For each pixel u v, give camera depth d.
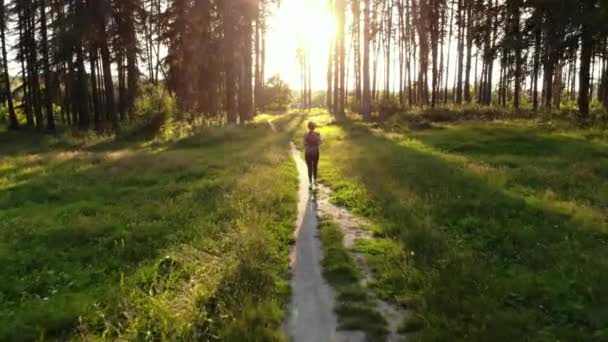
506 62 23.22
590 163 12.48
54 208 10.46
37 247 7.56
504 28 24.03
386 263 6.27
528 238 7.03
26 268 6.69
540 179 11.14
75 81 35.41
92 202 10.70
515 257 6.53
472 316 4.65
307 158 12.04
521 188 10.51
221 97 47.28
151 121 27.39
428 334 4.32
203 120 32.75
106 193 11.73
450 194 9.86
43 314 5.02
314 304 5.23
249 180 11.84
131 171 15.18
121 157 18.09
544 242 6.89
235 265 5.95
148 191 11.76
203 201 10.17
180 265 6.38
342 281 5.84
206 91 40.00
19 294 5.82
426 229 7.36
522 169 12.34
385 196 9.95
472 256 6.37
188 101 35.88
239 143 23.02
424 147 18.03
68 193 11.91
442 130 23.53
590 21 18.77
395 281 5.68
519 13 22.97
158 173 14.75
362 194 10.45
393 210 8.78
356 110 45.72
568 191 9.98
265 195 10.15
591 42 20.61
